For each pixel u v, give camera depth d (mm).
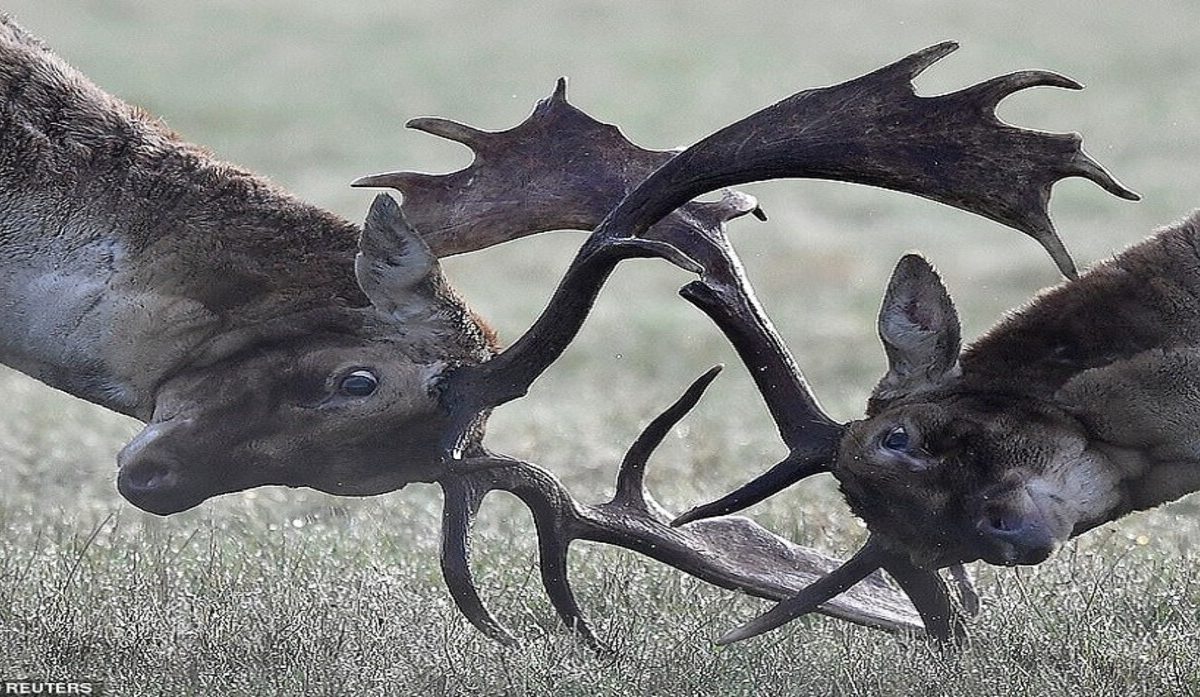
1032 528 11391
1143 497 11906
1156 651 11398
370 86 47562
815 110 11391
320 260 11867
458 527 11797
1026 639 11750
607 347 23297
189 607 12039
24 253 11922
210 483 11680
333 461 11727
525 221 12602
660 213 11531
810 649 11797
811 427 11883
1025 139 11156
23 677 10898
